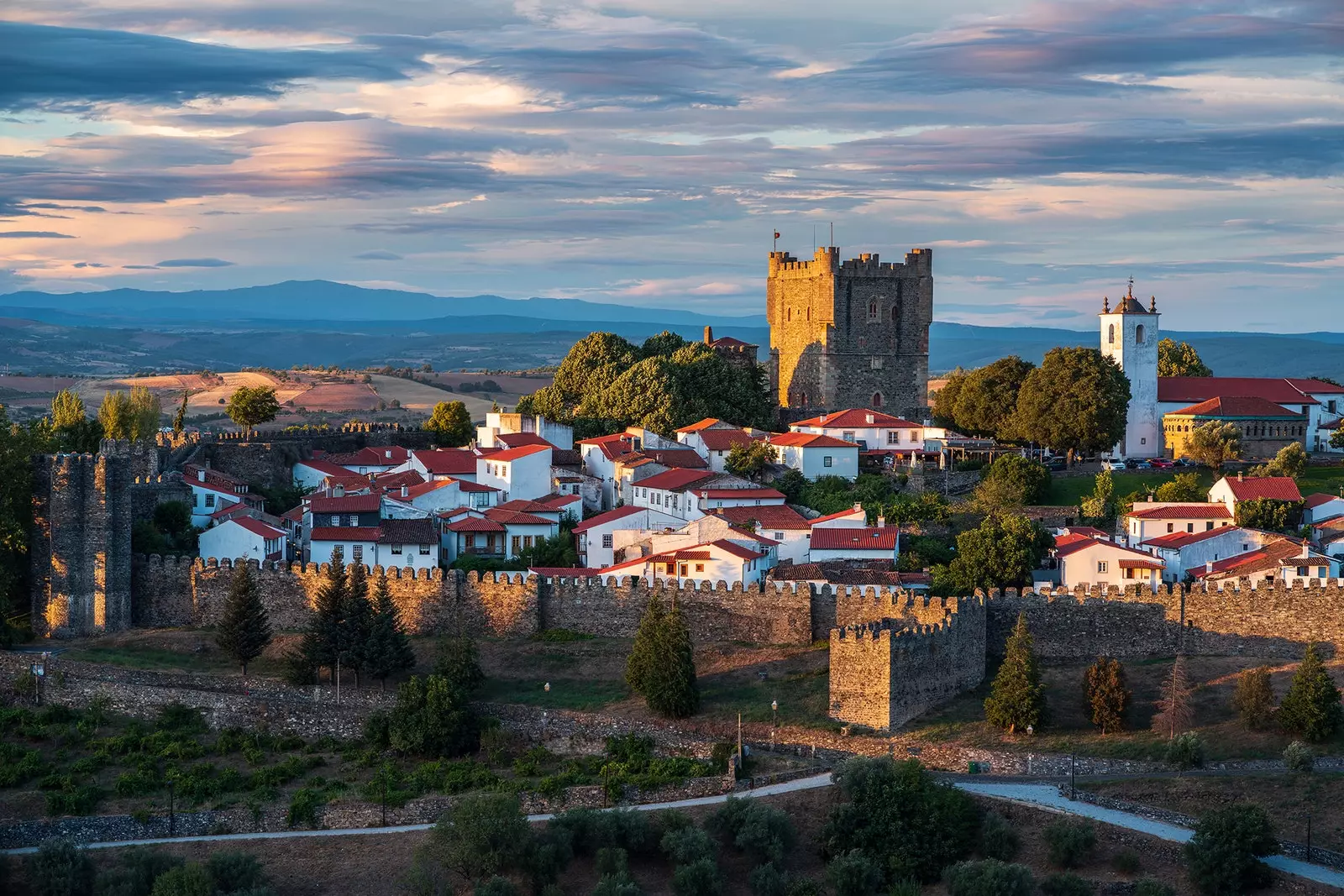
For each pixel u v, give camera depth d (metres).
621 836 125.50
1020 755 133.62
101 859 126.00
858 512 184.25
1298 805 122.56
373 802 133.12
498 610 164.75
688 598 160.62
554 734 146.12
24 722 152.62
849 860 119.69
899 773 125.94
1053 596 152.75
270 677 155.62
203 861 124.56
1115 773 130.62
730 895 120.75
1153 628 151.25
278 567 168.62
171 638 166.25
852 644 140.00
